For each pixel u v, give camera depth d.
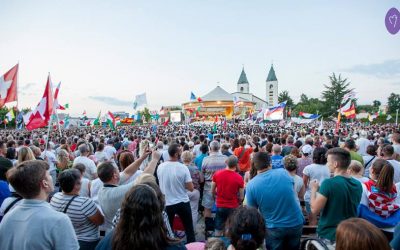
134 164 4.10
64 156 6.67
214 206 6.27
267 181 3.65
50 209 2.41
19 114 28.61
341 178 3.21
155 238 2.00
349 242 1.60
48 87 7.69
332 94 85.94
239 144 9.44
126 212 2.03
